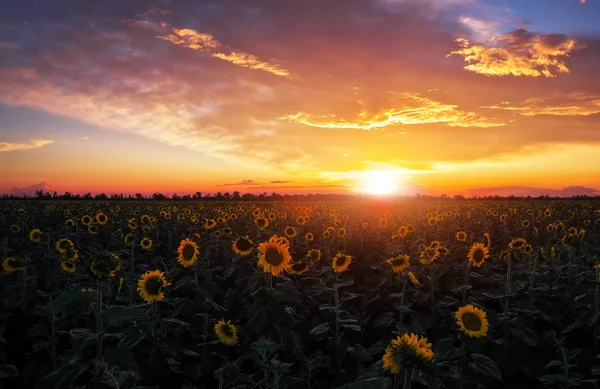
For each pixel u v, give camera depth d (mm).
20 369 7441
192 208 33844
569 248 10367
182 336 7480
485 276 10531
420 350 3223
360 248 15945
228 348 7281
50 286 9414
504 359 7074
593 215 26375
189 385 6168
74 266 8773
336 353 6953
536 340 7094
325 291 8281
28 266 10086
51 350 7102
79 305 5234
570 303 8617
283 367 4953
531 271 9641
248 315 6953
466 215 28500
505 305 7887
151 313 6609
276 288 7238
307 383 6246
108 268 5156
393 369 3312
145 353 6004
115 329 6461
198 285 8781
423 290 9430
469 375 6012
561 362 6168
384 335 7918
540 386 7086
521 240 8578
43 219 24328
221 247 13891
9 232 19406
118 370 4598
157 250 16219
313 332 7121
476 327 5410
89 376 5949
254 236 16703
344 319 7676
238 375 4840
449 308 9031
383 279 10273
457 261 11688
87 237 16375
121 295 7754
